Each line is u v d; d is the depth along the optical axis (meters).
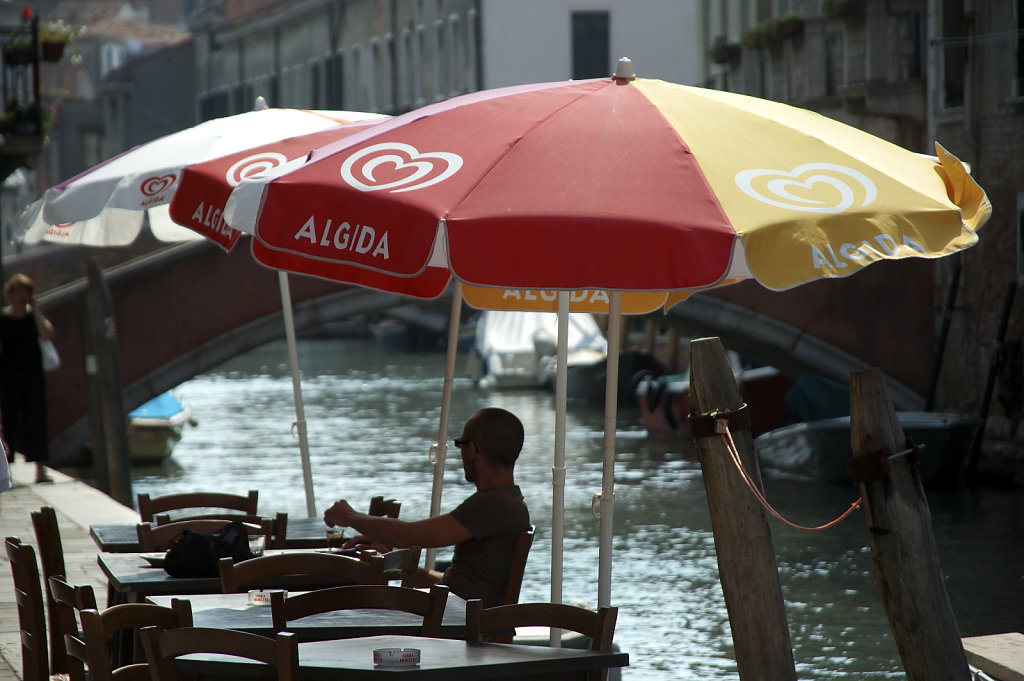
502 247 10.39
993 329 58.12
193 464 65.25
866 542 42.69
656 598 34.97
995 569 38.25
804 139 11.77
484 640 12.66
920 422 52.56
